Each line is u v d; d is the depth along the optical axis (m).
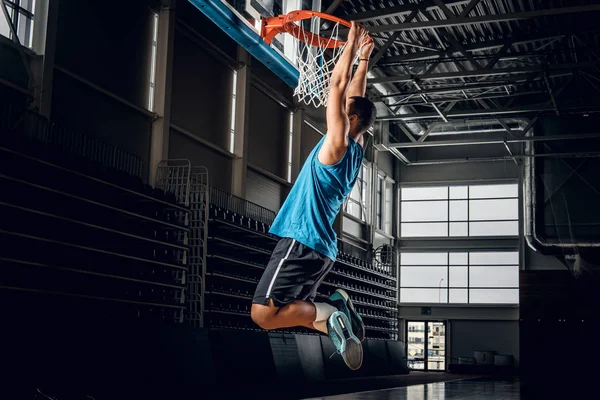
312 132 25.98
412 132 32.28
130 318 11.56
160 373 11.97
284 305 3.25
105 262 13.24
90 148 14.62
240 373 15.46
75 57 14.38
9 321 9.33
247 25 6.97
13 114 12.51
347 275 25.19
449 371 31.56
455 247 33.69
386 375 26.45
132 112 16.14
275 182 22.97
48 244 11.84
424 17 21.83
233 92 20.55
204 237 16.22
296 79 7.88
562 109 25.44
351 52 3.40
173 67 17.64
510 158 32.47
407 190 34.75
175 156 17.64
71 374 10.09
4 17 12.71
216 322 16.92
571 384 20.28
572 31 21.42
